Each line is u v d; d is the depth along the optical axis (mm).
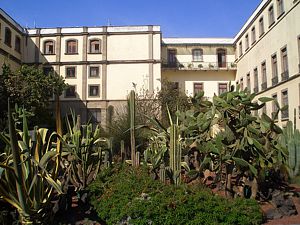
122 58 38875
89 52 39000
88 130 8055
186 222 5629
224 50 43750
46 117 28312
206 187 7609
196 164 9031
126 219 5750
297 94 25500
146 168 7984
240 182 7391
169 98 28547
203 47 43719
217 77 43156
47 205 5496
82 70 38719
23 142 5328
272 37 30531
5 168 5008
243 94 7219
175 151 7598
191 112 9008
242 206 6082
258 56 34219
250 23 36688
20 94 26656
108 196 6461
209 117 7504
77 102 38188
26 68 28578
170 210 5699
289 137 13133
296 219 6402
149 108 24250
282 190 7812
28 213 5180
